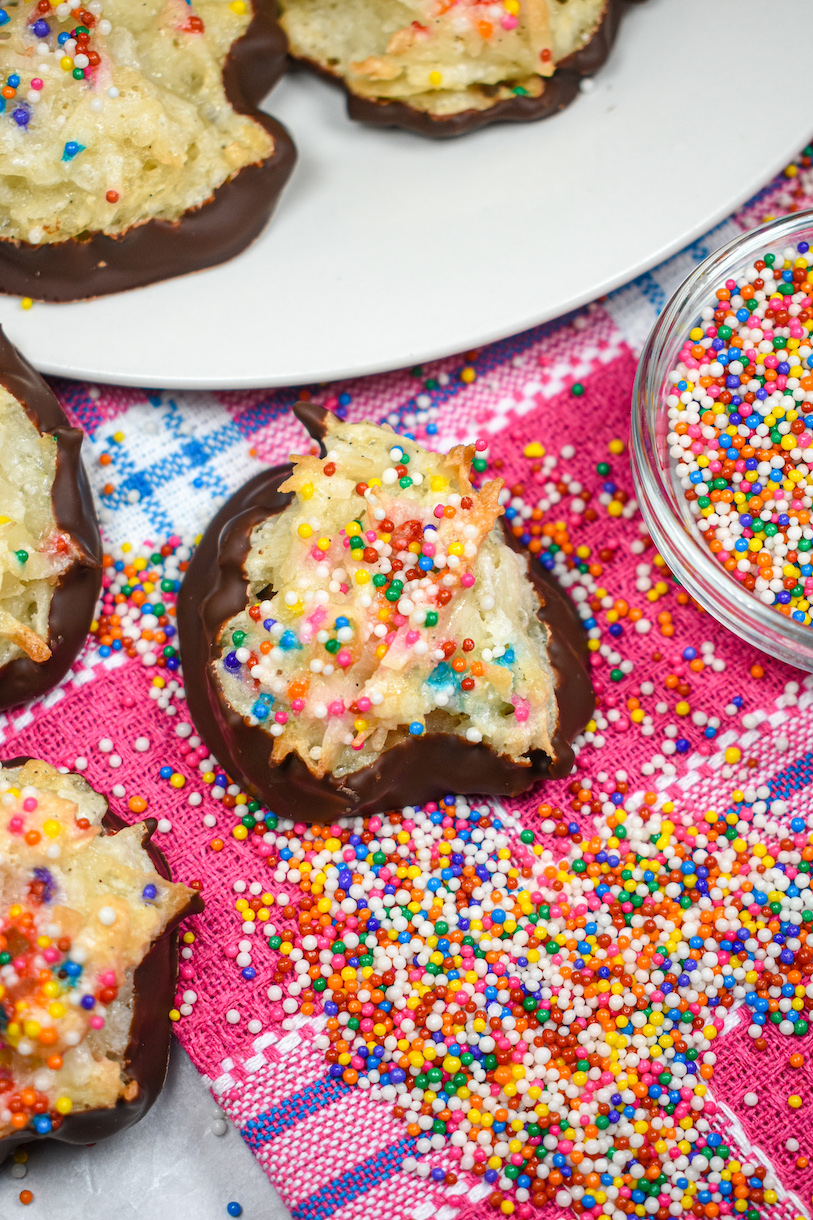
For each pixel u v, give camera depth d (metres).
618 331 0.34
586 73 0.33
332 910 0.32
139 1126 0.31
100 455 0.34
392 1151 0.32
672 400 0.33
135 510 0.34
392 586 0.31
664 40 0.33
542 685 0.32
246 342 0.33
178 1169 0.31
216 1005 0.32
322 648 0.31
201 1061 0.32
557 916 0.32
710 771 0.33
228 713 0.32
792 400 0.33
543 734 0.32
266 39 0.33
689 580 0.32
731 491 0.33
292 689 0.31
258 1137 0.32
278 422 0.34
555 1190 0.32
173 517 0.34
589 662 0.33
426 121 0.33
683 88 0.33
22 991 0.30
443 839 0.33
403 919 0.32
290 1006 0.32
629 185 0.33
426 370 0.34
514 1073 0.32
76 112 0.32
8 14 0.32
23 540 0.31
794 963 0.32
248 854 0.33
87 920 0.30
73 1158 0.31
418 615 0.31
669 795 0.33
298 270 0.33
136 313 0.33
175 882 0.32
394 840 0.33
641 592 0.34
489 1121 0.32
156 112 0.32
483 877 0.33
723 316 0.33
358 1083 0.32
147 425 0.34
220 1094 0.32
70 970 0.30
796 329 0.33
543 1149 0.32
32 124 0.32
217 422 0.34
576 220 0.33
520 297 0.33
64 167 0.32
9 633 0.31
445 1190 0.32
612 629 0.33
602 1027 0.32
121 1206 0.31
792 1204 0.32
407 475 0.32
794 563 0.32
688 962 0.32
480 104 0.33
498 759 0.32
